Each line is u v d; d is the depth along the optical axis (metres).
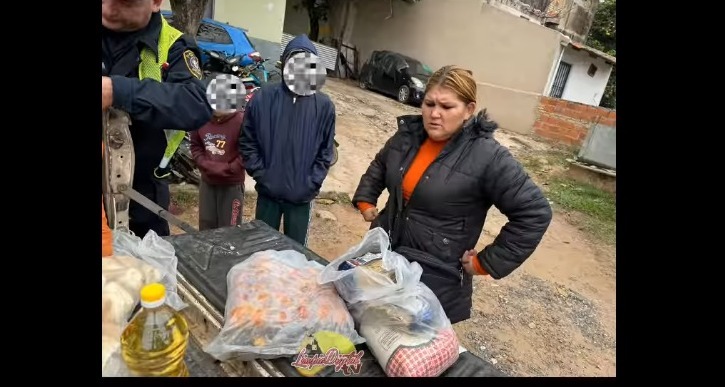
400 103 12.28
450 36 13.13
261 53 8.91
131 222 1.81
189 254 1.50
